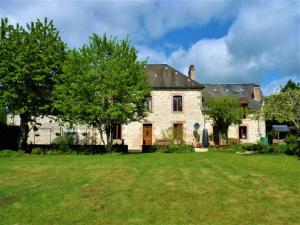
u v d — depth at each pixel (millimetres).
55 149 20797
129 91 19484
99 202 7793
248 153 20609
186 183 9812
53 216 6855
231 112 26672
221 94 33781
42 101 20266
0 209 7289
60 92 19562
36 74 19656
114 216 6852
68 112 19672
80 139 27500
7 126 22078
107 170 12164
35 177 10852
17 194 8461
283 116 19672
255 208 7387
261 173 11492
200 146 27125
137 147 28219
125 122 20906
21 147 20766
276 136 36344
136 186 9398
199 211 7168
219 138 28953
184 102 28516
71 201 7871
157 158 16312
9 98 19266
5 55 19062
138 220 6617
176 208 7367
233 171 11906
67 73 19438
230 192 8742
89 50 20062
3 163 14453
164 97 28547
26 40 19922
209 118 28453
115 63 19438
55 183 9812
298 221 6578
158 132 28219
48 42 20531
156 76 29516
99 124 20844
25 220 6621
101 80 19500
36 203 7715
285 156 18172
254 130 30516
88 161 15016
